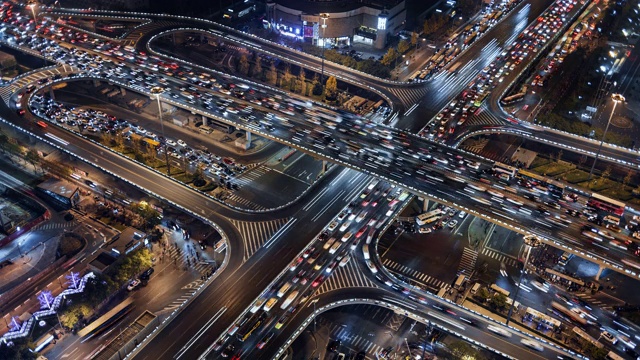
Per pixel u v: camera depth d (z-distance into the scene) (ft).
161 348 625.00
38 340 651.25
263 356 618.44
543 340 641.81
